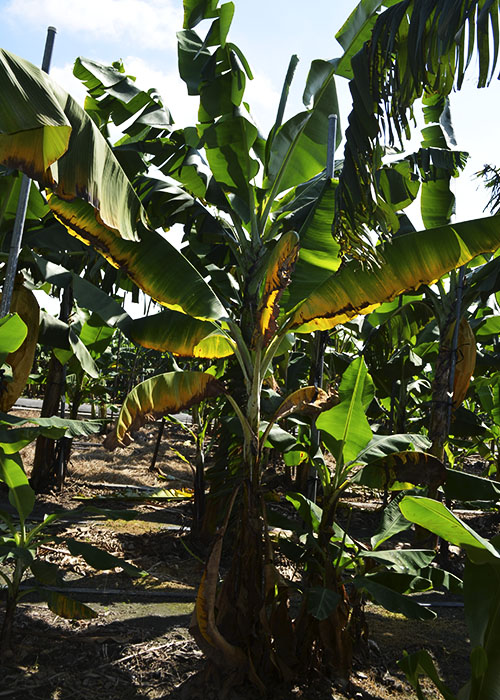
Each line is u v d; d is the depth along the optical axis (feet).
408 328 29.58
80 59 19.89
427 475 14.19
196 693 12.79
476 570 10.97
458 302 23.98
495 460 40.01
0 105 7.78
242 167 17.46
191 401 13.70
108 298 17.47
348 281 14.06
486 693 9.36
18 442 13.80
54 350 26.96
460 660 16.06
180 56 18.94
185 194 18.83
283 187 18.44
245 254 17.35
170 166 19.47
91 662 13.93
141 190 19.27
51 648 14.37
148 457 45.01
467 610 10.84
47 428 13.60
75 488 32.94
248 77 17.76
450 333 24.77
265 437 14.21
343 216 11.84
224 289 19.45
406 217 25.75
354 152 11.71
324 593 12.91
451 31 10.12
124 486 34.60
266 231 18.04
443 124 23.61
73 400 35.70
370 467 14.51
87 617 13.24
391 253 13.78
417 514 10.71
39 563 13.79
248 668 13.12
